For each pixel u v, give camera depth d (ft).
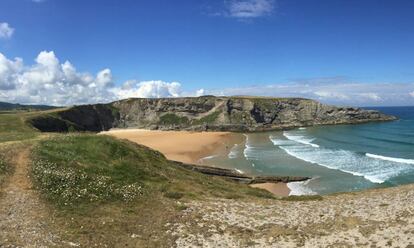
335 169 234.79
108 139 146.51
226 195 112.57
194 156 301.22
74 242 69.31
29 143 134.72
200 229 81.05
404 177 206.28
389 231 74.59
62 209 85.15
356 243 71.10
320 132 509.35
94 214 85.15
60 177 102.73
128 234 76.33
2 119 317.22
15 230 71.15
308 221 85.97
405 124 603.67
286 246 72.23
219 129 574.56
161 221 85.20
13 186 94.32
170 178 125.18
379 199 100.94
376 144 362.53
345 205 97.81
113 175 114.21
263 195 123.24
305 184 197.57
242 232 79.66
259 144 381.19
